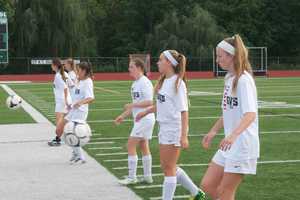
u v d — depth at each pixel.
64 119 17.62
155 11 105.19
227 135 8.09
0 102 39.72
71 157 16.19
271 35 109.75
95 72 86.94
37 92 50.75
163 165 10.26
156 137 20.95
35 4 83.81
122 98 42.75
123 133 22.20
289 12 110.56
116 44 106.94
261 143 19.09
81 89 15.09
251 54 86.62
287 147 18.22
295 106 33.97
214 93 46.59
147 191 11.95
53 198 11.37
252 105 7.69
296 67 92.50
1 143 19.52
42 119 27.73
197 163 15.43
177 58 10.04
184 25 91.38
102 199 11.25
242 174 7.88
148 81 12.27
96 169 14.48
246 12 108.12
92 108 34.38
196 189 10.26
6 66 83.69
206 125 24.86
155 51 91.75
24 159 16.16
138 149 17.73
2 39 63.88
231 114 7.98
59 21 84.44
